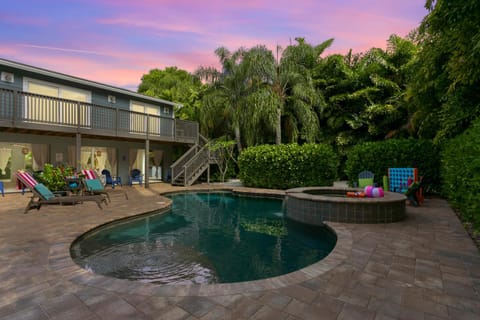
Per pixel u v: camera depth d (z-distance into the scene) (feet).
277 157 39.52
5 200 28.35
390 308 7.91
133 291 8.86
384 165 34.17
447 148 23.59
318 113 55.77
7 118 29.17
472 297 8.51
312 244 16.85
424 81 25.40
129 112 40.50
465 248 13.28
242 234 19.12
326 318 7.41
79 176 29.04
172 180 45.88
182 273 12.32
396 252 12.69
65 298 8.43
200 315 7.55
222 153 52.16
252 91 49.06
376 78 50.16
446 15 14.79
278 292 8.84
